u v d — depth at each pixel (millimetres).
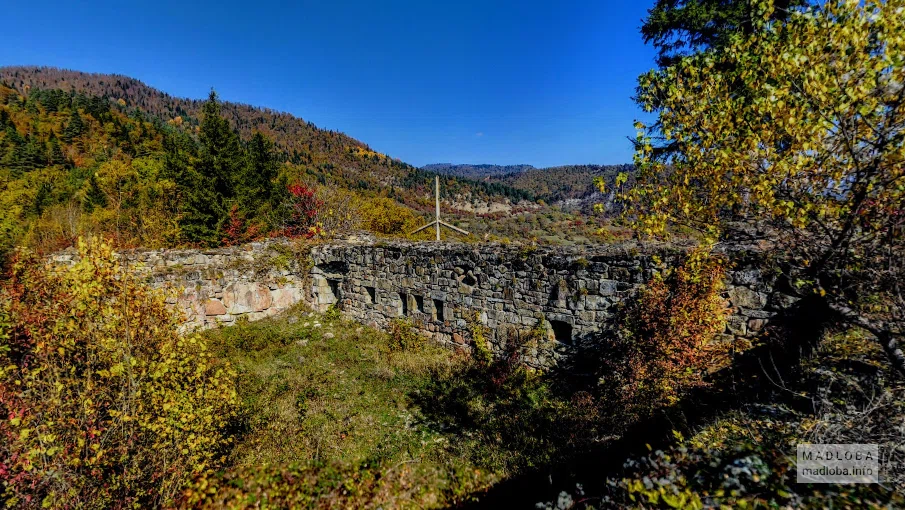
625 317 7145
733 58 4641
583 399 6996
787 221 4098
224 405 6215
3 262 16203
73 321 4848
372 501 4977
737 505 3029
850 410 3951
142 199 27172
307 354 10383
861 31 3365
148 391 5078
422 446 6395
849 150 3430
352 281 12844
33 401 4648
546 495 4863
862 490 3021
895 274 3572
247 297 12656
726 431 4211
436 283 10375
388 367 9453
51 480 4418
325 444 6430
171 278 11242
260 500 4953
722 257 6074
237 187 25828
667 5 10602
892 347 3711
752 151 4070
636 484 3438
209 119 26641
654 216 4629
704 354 6199
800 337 5484
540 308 8414
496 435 6453
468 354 9633
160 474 4980
